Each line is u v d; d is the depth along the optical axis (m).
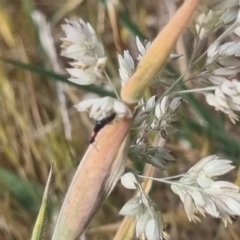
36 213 0.26
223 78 0.10
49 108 0.30
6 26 0.30
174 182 0.11
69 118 0.28
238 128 0.29
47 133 0.28
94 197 0.11
